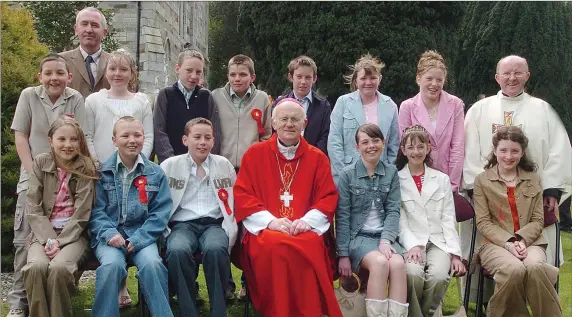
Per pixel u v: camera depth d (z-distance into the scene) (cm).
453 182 452
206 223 409
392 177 417
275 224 387
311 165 416
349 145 465
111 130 438
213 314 370
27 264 355
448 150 458
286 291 366
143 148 441
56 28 1142
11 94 516
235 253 412
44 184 386
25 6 1127
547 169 439
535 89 1378
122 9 1725
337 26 1266
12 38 546
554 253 432
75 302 471
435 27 1316
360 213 413
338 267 405
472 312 465
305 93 488
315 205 404
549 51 1360
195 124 411
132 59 462
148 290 356
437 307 387
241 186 409
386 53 1266
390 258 381
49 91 416
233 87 470
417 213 414
